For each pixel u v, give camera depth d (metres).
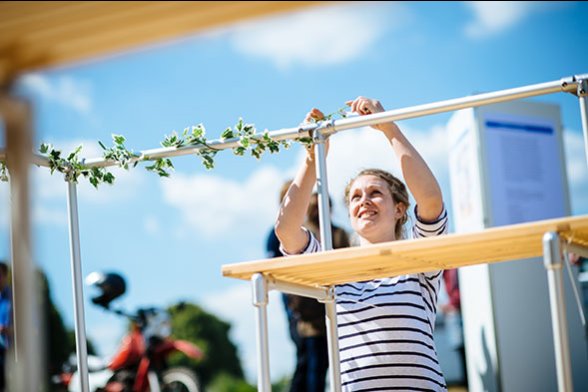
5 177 3.14
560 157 4.91
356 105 3.07
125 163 3.22
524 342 4.46
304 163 3.21
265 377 2.23
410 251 2.12
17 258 2.35
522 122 4.85
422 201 3.04
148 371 6.42
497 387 4.43
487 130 4.75
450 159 5.19
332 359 2.71
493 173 4.71
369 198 3.25
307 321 4.67
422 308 3.03
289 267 2.22
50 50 2.46
